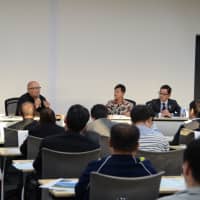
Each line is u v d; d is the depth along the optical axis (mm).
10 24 8289
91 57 8648
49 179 3139
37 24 8398
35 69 8422
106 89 8727
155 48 8938
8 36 8289
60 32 8500
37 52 8422
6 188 4535
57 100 8523
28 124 4793
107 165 2490
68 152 3238
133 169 2492
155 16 8906
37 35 8406
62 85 8547
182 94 9109
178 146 4508
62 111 8555
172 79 9039
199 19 9117
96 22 8641
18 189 4352
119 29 8742
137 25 8828
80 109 3307
